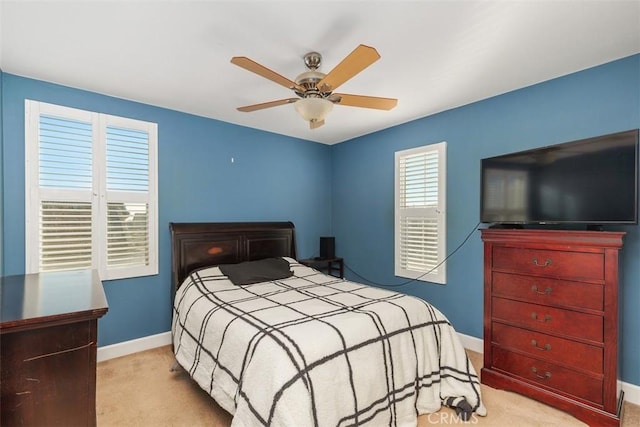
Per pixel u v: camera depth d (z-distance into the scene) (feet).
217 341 6.23
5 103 7.57
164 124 10.09
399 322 6.40
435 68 7.37
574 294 6.32
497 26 5.73
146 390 7.35
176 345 8.09
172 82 8.16
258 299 7.49
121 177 9.26
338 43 6.27
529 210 7.39
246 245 11.51
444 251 10.34
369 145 13.15
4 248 7.56
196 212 10.82
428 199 10.85
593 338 6.08
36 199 7.96
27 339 3.42
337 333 5.44
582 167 6.59
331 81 5.81
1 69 7.39
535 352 6.84
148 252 9.73
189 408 6.66
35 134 7.94
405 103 9.67
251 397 4.86
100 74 7.68
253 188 12.36
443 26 5.72
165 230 10.12
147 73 7.64
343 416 4.97
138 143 9.57
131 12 5.28
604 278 5.97
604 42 6.27
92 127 8.77
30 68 7.36
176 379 7.87
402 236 11.73
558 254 6.54
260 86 8.42
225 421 6.25
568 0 5.00
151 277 9.80
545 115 8.11
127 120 9.34
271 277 9.66
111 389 7.39
